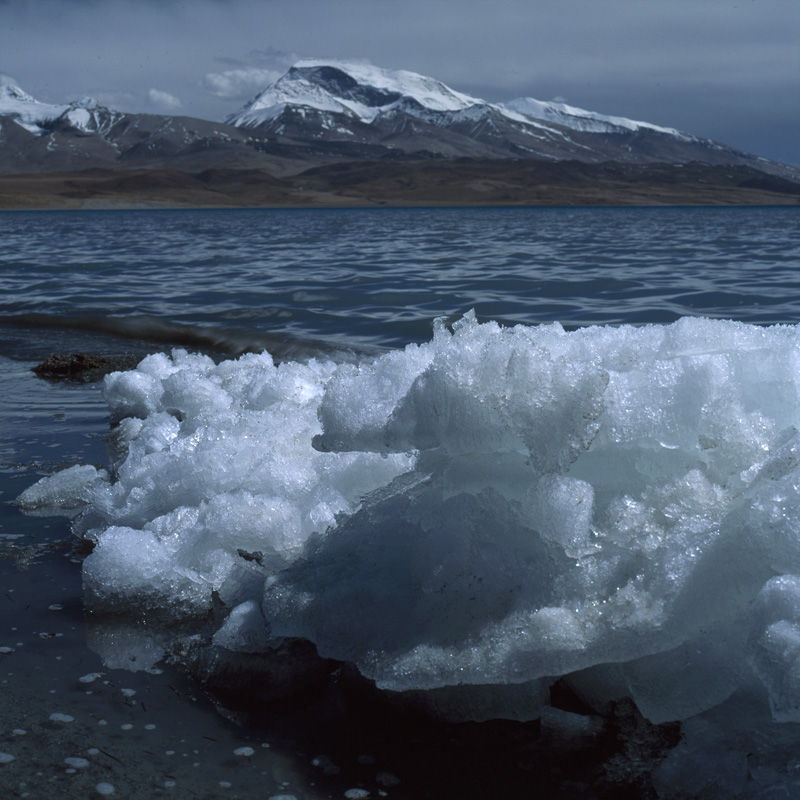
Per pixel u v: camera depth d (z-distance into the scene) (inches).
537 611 64.7
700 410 67.9
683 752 60.9
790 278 469.4
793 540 61.4
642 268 558.9
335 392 75.3
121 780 62.9
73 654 81.7
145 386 170.2
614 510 68.1
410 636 70.0
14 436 164.9
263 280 513.3
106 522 109.8
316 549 83.7
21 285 501.4
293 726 70.6
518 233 1277.1
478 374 66.4
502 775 63.4
